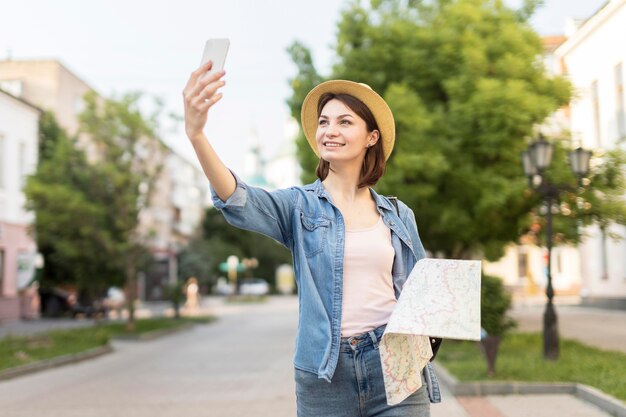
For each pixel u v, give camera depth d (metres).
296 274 2.66
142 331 22.97
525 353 11.77
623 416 6.82
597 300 24.19
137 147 24.03
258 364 13.37
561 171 12.63
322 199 2.70
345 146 2.70
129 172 22.36
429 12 15.26
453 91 13.40
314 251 2.59
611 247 22.44
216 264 63.34
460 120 13.19
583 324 18.03
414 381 2.47
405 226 2.80
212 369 12.81
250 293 65.50
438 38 14.26
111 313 36.44
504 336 12.34
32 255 29.00
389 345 2.46
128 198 22.03
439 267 2.40
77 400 9.43
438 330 2.26
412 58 14.22
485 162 13.78
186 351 16.94
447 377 9.59
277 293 72.38
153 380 11.43
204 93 2.26
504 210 13.73
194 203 71.94
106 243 22.03
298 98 15.52
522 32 14.20
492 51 13.86
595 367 9.55
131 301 23.22
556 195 10.98
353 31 15.00
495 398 8.45
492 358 9.41
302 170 16.66
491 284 11.99
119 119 22.41
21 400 9.55
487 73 13.52
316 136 2.78
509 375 9.34
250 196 2.53
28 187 21.31
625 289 21.48
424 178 13.67
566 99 13.80
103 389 10.48
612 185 12.91
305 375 2.53
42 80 33.69
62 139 22.56
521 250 39.09
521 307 28.34
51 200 21.20
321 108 2.79
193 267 52.03
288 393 9.47
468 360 11.21
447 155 13.36
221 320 31.84
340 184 2.77
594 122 19.80
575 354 11.13
